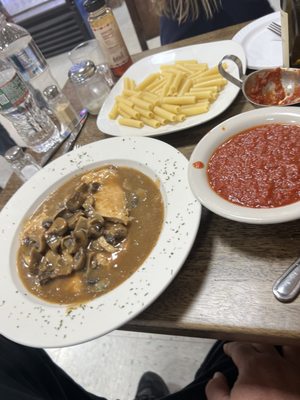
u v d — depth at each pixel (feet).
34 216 3.34
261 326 2.10
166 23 5.93
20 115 3.99
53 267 2.84
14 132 4.20
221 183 2.65
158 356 5.48
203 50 4.21
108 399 5.29
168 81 3.90
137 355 5.56
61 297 2.66
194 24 5.72
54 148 4.10
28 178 3.93
